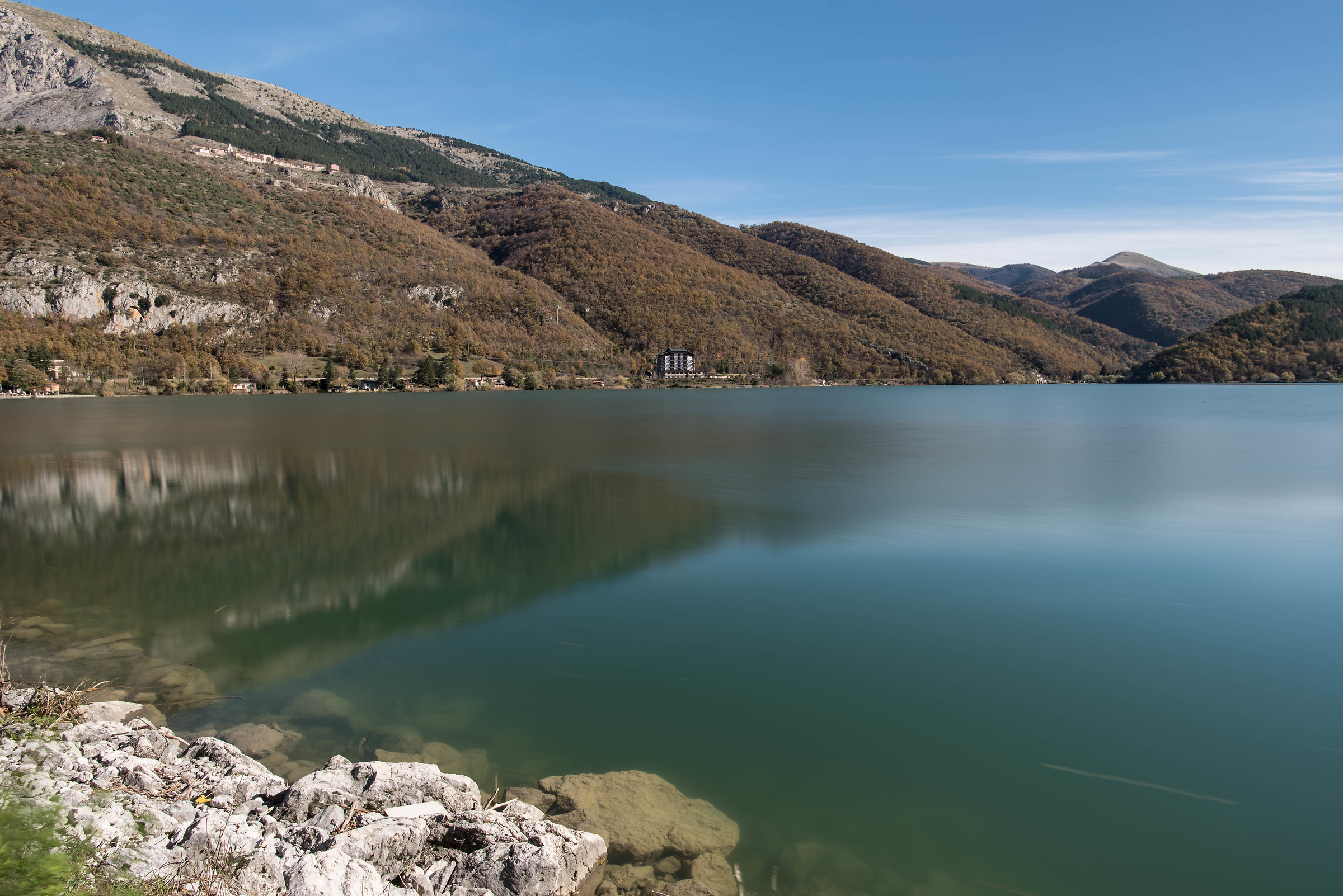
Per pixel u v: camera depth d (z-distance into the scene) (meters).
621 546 19.55
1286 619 13.65
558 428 58.50
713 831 7.21
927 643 12.62
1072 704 10.38
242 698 10.58
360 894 5.49
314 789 6.81
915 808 7.91
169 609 14.98
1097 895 6.57
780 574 16.77
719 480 30.61
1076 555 18.14
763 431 55.69
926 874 6.80
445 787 7.29
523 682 11.15
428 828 6.52
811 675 11.34
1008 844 7.29
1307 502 24.92
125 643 12.95
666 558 18.30
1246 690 10.77
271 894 5.38
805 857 6.98
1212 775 8.59
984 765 8.81
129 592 16.16
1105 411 80.50
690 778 8.47
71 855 5.30
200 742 8.20
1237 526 21.33
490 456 39.09
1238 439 47.19
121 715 9.51
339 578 17.05
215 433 52.72
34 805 5.85
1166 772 8.66
